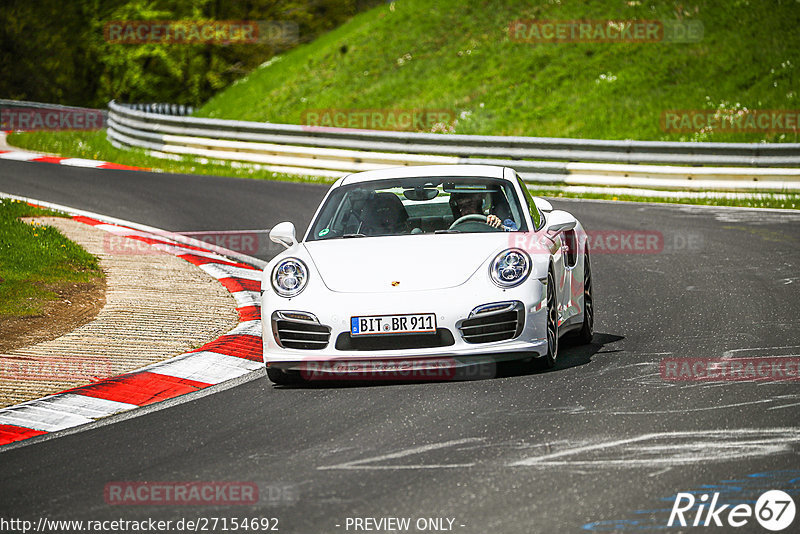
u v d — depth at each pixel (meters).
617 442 16.78
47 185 63.62
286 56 129.50
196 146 80.25
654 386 20.66
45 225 42.94
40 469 17.16
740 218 50.28
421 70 105.75
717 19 94.56
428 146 70.75
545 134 86.38
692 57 90.44
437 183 26.38
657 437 16.98
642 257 40.38
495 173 27.02
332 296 22.05
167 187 63.94
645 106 85.50
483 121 91.62
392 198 25.80
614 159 64.12
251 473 16.19
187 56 166.75
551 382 21.48
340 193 26.66
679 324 27.89
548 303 22.72
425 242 23.67
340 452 17.09
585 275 26.69
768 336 25.42
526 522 13.32
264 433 18.70
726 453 15.93
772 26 90.88
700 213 52.72
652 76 89.38
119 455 17.78
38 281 33.66
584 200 59.97
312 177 72.19
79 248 39.44
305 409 20.39
